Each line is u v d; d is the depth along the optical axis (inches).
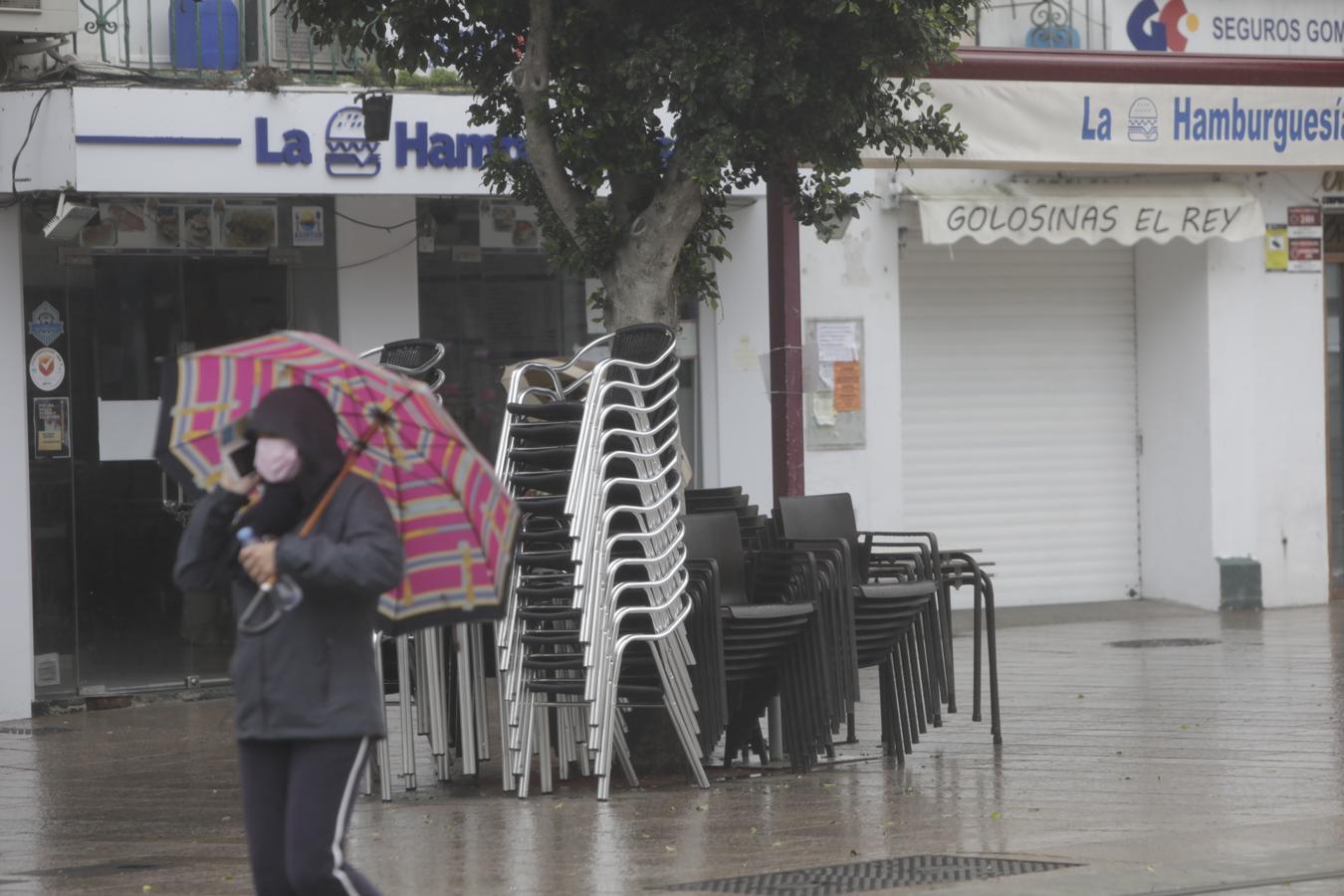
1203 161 1094.4
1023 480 1174.3
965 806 559.5
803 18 650.2
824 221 716.0
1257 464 1160.8
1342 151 1127.6
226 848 530.3
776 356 834.2
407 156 886.4
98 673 893.8
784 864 470.3
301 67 906.1
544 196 724.7
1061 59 1053.8
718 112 645.3
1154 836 500.7
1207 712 763.4
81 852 534.0
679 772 659.4
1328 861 459.2
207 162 851.4
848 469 1064.2
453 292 962.1
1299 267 1169.4
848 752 697.6
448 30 701.3
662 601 604.4
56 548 883.4
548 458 636.7
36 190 834.8
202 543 343.6
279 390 338.6
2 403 860.6
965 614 1151.0
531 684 608.7
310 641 328.8
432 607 360.5
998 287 1167.0
